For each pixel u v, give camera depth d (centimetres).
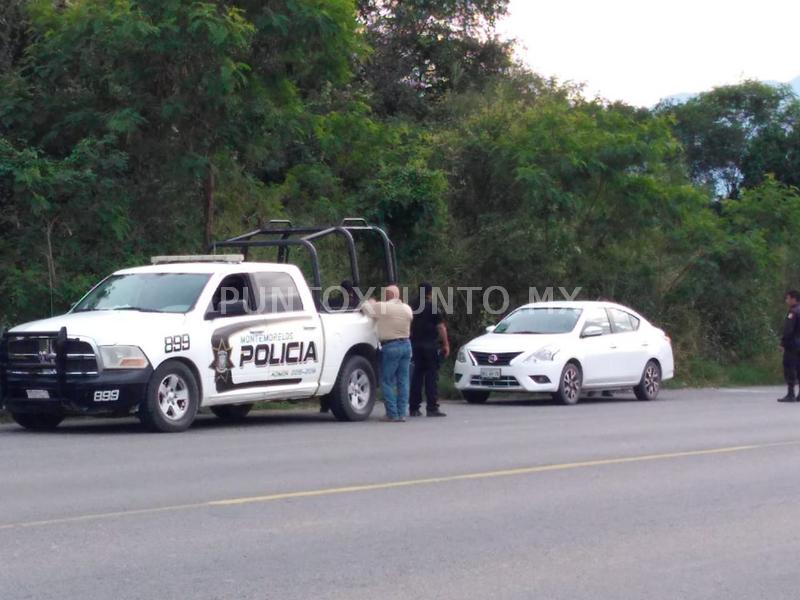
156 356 1367
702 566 751
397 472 1109
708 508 950
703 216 2731
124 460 1162
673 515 917
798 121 5097
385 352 1622
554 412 1814
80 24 1834
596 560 759
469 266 2369
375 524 858
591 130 2467
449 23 3891
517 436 1434
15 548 761
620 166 2441
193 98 1866
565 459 1220
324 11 1908
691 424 1614
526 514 909
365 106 2447
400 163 2409
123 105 1922
